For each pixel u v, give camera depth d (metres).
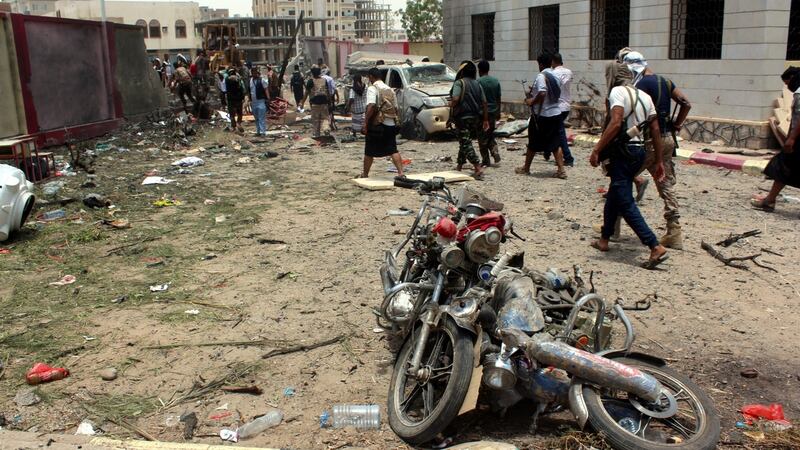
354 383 4.18
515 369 3.46
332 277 6.08
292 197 9.50
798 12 13.42
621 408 3.48
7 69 13.00
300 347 4.64
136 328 5.03
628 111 5.99
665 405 3.38
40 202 9.05
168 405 3.96
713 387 4.04
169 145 15.05
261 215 8.45
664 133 6.49
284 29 93.38
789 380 4.11
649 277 5.86
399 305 4.07
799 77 8.00
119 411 3.89
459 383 3.38
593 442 3.34
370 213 8.42
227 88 17.34
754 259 6.21
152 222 8.18
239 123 17.86
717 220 7.67
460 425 3.64
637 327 4.85
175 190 10.10
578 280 4.32
